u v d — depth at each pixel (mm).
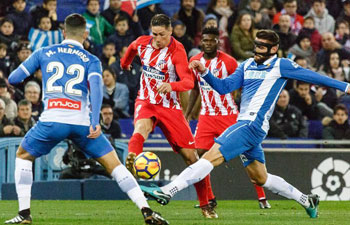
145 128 26969
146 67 26938
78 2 58719
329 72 58156
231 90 23922
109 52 54031
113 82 51469
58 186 42188
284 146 48562
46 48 21047
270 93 23719
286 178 46344
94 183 42062
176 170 45344
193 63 23031
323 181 46469
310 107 53312
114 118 49750
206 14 58312
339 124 51312
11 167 43844
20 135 45938
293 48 57938
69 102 20594
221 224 23016
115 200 41938
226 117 33938
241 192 46031
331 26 60375
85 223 23281
